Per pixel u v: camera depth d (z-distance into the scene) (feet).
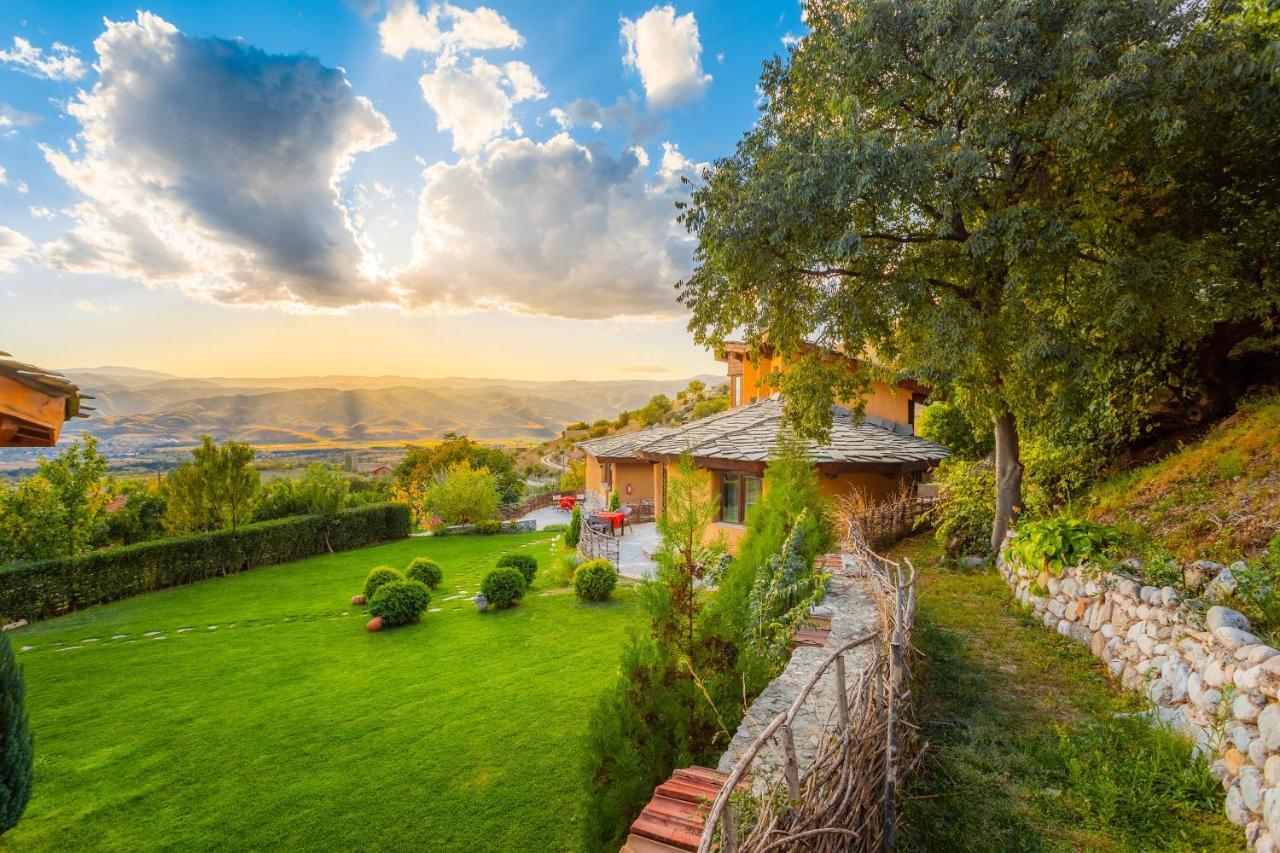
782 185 28.27
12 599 45.21
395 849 17.71
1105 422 34.71
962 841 12.09
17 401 13.30
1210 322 28.53
